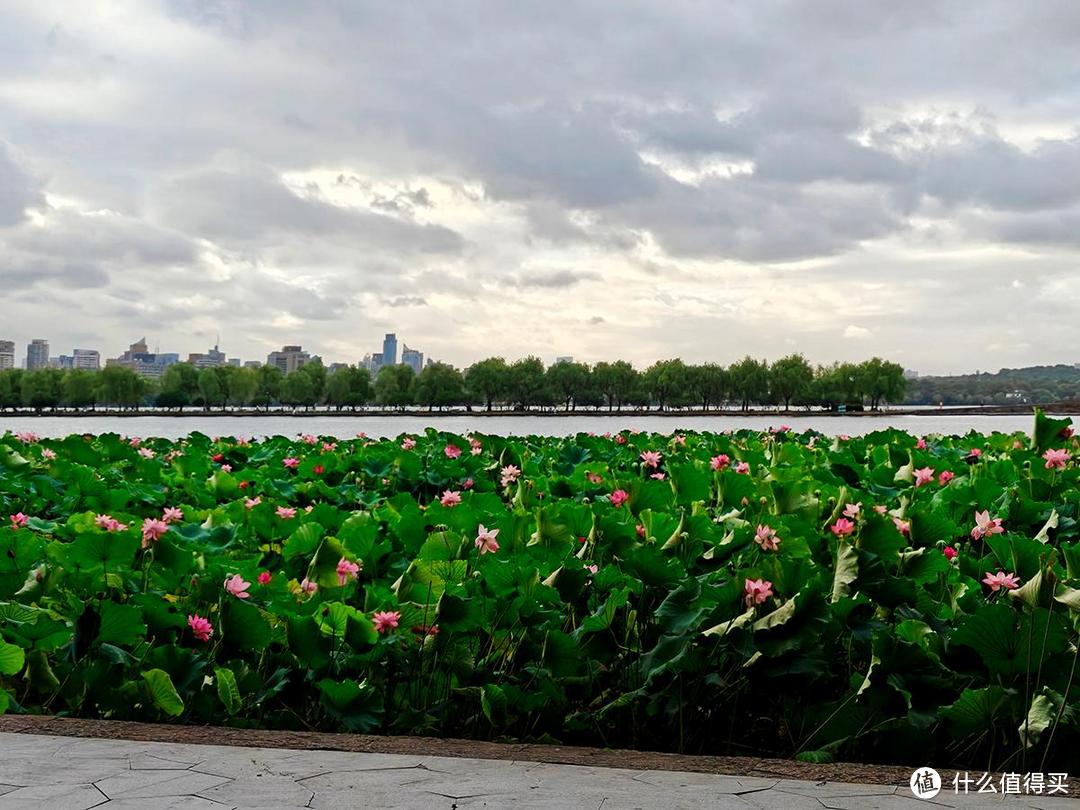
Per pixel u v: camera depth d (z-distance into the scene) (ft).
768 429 45.52
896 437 41.93
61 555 17.78
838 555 16.58
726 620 15.03
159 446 42.73
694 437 45.57
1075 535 21.29
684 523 18.15
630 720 15.72
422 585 16.16
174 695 14.37
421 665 15.56
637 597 16.57
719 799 11.32
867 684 13.93
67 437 34.60
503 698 14.78
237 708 14.52
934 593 17.78
